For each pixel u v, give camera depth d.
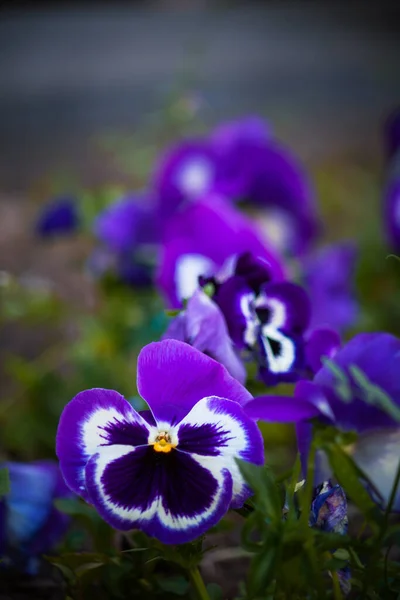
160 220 0.91
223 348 0.50
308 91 2.68
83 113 2.42
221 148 0.94
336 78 2.87
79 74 2.92
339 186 1.61
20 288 0.87
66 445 0.46
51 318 0.90
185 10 4.30
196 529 0.46
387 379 0.49
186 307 0.51
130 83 2.73
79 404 0.46
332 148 2.05
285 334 0.52
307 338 0.53
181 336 0.50
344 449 0.50
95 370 0.81
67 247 1.27
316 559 0.46
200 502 0.46
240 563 0.63
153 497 0.46
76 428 0.46
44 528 0.61
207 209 0.66
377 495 0.48
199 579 0.48
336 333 0.52
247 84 2.72
